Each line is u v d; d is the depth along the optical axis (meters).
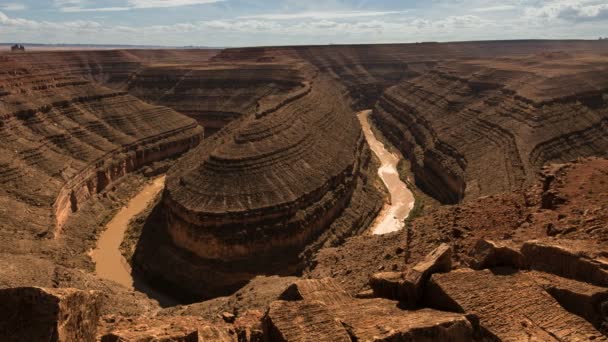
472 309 14.07
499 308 14.07
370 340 12.71
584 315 14.11
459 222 32.97
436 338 12.83
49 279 42.84
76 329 13.41
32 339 12.15
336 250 43.53
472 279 15.52
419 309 14.96
